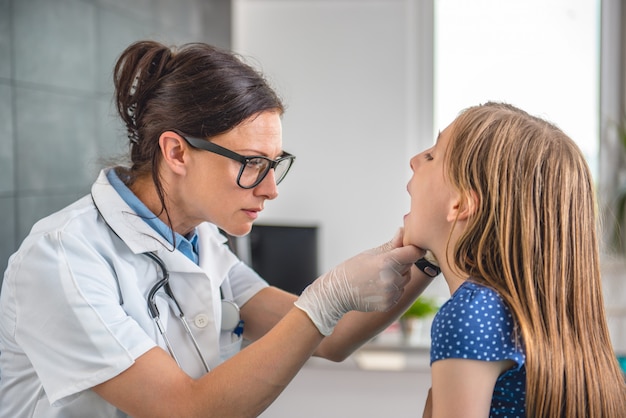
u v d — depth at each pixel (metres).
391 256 1.11
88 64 2.37
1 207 1.93
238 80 1.16
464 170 1.01
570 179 0.99
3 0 1.93
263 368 1.06
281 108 1.22
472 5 3.46
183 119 1.15
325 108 3.48
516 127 1.01
